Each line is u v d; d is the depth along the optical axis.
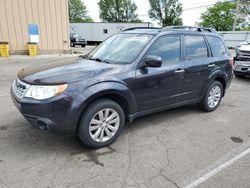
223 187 2.82
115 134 3.75
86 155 3.42
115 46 4.46
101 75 3.51
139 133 4.19
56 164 3.17
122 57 4.06
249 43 10.42
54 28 17.41
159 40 4.24
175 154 3.52
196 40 4.94
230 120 4.96
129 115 3.93
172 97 4.48
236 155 3.54
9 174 2.93
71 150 3.54
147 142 3.87
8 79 8.38
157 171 3.09
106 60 4.15
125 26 41.06
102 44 4.90
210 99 5.37
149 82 3.99
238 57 9.53
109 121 3.66
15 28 16.14
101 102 3.51
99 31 41.91
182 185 2.83
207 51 5.14
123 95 3.69
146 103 4.09
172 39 4.46
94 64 3.92
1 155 3.34
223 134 4.27
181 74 4.47
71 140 3.83
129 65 3.82
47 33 17.23
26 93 3.26
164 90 4.28
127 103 3.82
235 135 4.24
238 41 26.66
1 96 6.16
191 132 4.30
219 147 3.77
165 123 4.68
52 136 3.93
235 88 8.10
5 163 3.15
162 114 5.18
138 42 4.23
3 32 15.86
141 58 3.93
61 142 3.76
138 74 3.84
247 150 3.70
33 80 3.29
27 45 16.64
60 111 3.18
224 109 5.70
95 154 3.46
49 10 16.92
